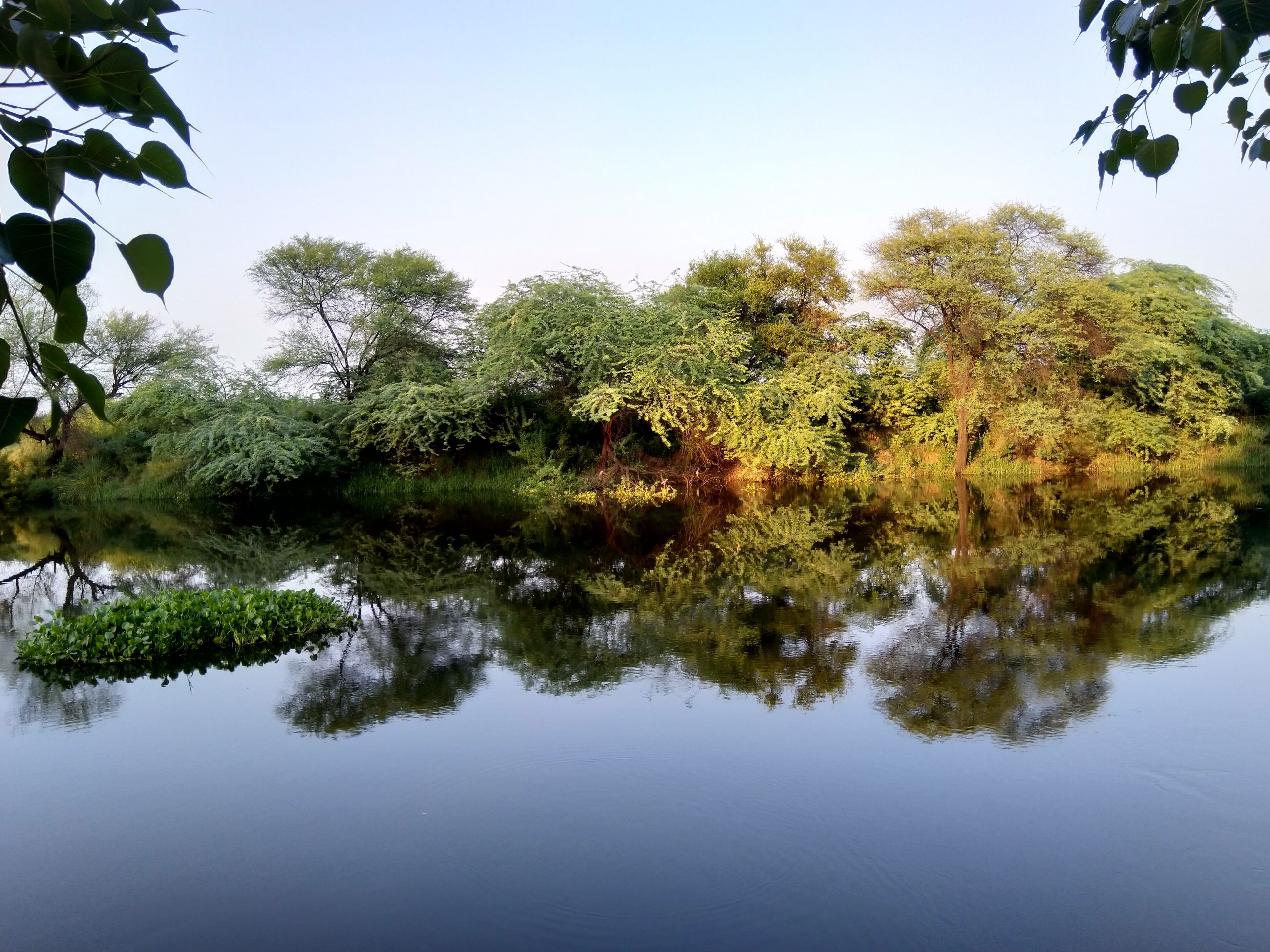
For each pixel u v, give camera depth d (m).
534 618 10.15
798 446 24.56
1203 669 7.78
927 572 12.57
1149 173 2.02
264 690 7.50
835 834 4.91
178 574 13.48
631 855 4.71
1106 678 7.57
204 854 4.81
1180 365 28.09
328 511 22.30
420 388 24.42
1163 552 13.83
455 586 12.20
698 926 4.09
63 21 1.01
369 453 26.58
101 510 22.95
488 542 16.48
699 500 23.38
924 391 28.36
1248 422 31.64
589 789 5.50
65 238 1.01
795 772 5.71
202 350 26.22
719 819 5.10
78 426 25.45
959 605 10.47
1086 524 17.22
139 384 26.08
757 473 26.09
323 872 4.61
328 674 7.95
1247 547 14.06
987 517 18.72
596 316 23.84
